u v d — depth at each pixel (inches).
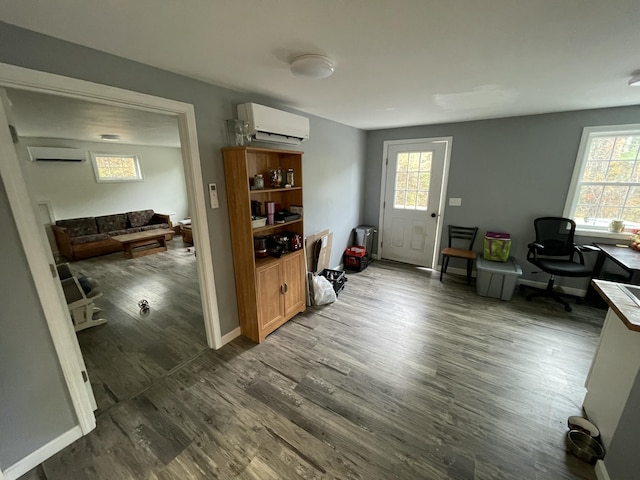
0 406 52.1
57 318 56.9
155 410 69.6
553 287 136.5
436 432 63.8
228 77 75.7
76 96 56.1
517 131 131.7
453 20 48.1
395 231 181.3
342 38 54.7
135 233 212.4
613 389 57.0
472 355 90.5
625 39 54.5
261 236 106.0
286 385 77.8
